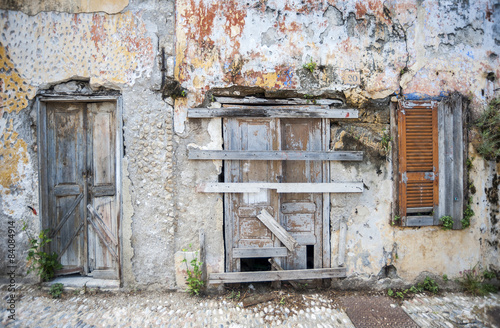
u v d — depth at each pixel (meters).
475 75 3.28
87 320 2.57
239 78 3.04
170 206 3.02
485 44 3.29
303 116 3.06
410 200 3.16
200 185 2.98
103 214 3.15
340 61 3.13
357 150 3.17
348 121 3.16
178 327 2.52
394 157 3.17
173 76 3.00
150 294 2.98
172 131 3.02
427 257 3.21
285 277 2.99
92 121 3.16
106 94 3.04
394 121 3.18
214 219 3.05
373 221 3.17
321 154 3.06
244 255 3.05
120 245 3.01
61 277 3.12
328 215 3.14
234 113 3.00
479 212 3.27
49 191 3.11
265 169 3.09
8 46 3.01
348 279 3.15
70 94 3.04
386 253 3.18
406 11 3.18
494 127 3.23
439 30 3.22
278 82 3.06
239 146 3.07
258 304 2.86
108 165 3.14
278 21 3.07
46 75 3.00
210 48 3.02
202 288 3.01
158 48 2.99
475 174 3.28
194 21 3.00
